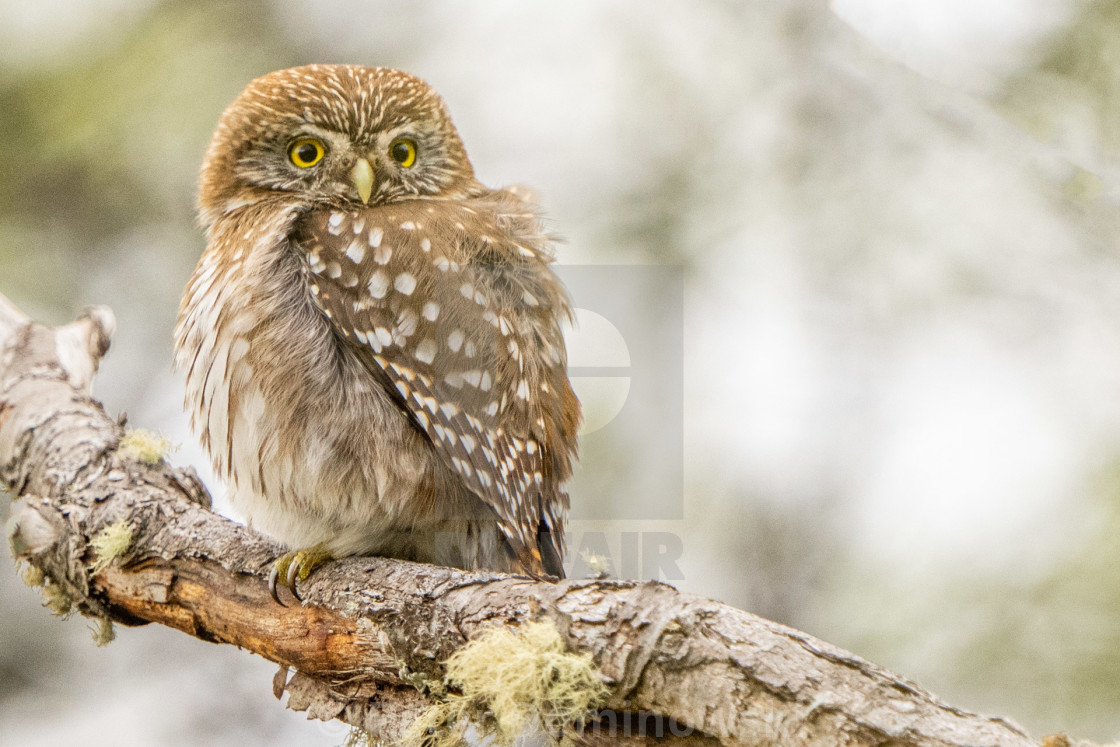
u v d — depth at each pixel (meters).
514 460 7.60
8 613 11.79
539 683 5.21
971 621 9.63
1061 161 10.91
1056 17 10.99
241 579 7.29
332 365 7.54
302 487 7.46
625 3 11.62
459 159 9.24
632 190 11.02
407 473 7.45
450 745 5.82
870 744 4.59
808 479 11.05
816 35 11.31
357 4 12.62
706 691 4.95
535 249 8.46
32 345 9.77
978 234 11.21
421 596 6.23
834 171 11.20
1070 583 9.55
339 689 6.71
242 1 12.04
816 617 10.38
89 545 7.84
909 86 11.17
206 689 12.20
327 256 7.68
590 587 5.45
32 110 11.51
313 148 8.52
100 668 12.13
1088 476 10.14
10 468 8.72
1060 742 4.45
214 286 7.84
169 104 11.70
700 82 11.41
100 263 12.36
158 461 8.49
